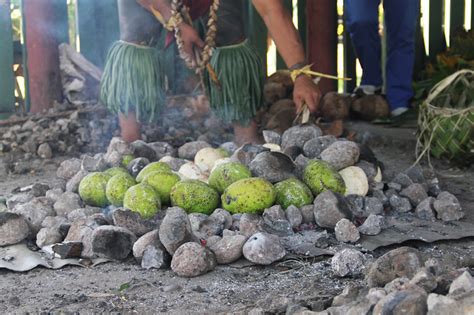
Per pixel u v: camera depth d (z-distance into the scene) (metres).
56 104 6.66
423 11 8.05
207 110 6.60
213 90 5.17
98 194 4.04
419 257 2.88
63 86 6.87
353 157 4.16
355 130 6.56
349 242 3.63
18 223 3.67
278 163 4.01
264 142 5.30
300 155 4.23
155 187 3.92
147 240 3.48
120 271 3.43
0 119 6.73
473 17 8.16
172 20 4.72
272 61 8.19
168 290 3.16
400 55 6.94
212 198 3.86
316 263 3.44
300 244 3.61
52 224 3.82
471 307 2.26
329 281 3.22
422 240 3.66
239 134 5.33
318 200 3.78
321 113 6.94
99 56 7.19
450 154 5.30
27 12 6.66
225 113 5.20
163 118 6.48
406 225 3.89
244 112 5.19
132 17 5.09
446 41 8.17
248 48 5.18
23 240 3.72
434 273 2.74
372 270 2.88
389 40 6.98
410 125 6.65
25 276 3.39
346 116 6.96
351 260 3.24
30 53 6.69
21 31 7.08
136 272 3.41
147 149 4.57
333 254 3.50
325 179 3.95
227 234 3.57
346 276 3.24
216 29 5.07
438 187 4.40
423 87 7.28
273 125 6.15
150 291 3.17
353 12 7.04
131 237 3.55
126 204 3.78
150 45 5.17
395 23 6.90
